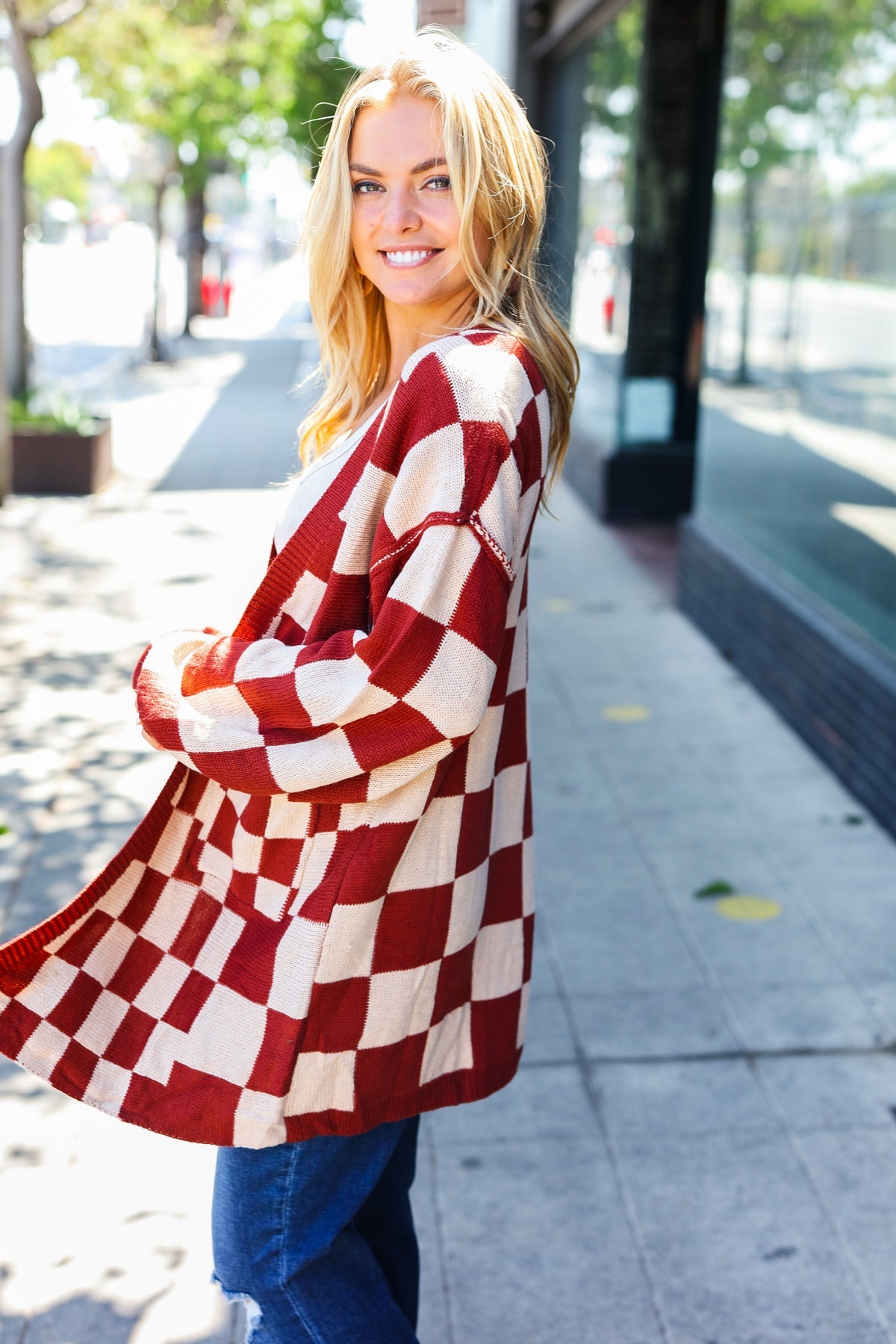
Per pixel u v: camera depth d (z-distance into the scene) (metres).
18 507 9.35
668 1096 2.96
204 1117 1.47
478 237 1.49
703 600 6.74
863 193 4.86
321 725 1.38
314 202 1.56
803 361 5.52
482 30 16.67
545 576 7.95
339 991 1.45
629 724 5.41
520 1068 3.07
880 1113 2.89
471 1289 2.39
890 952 3.58
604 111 10.29
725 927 3.72
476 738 1.51
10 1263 2.44
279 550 1.53
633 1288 2.39
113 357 21.59
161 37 11.96
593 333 10.64
